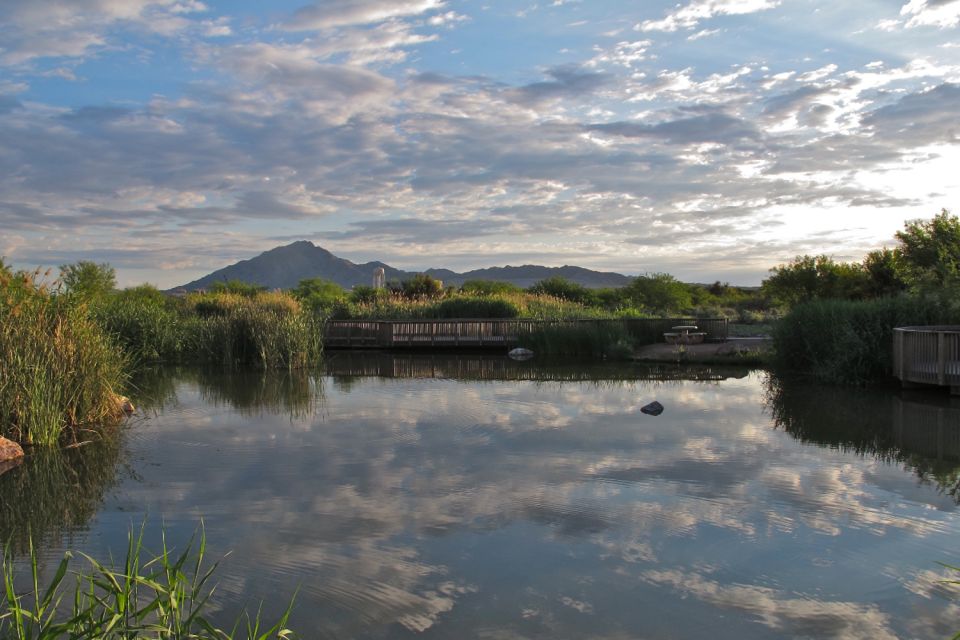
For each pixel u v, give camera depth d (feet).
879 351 45.14
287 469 24.76
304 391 44.11
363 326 73.77
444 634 13.30
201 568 16.15
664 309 107.76
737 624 13.74
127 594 10.55
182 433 31.17
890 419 33.50
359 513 19.97
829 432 30.60
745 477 23.52
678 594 14.98
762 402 38.83
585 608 14.35
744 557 16.85
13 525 19.43
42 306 33.30
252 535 18.28
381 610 14.19
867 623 13.78
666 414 35.12
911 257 64.80
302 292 132.16
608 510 20.16
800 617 14.01
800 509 20.25
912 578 15.74
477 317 85.05
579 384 47.37
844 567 16.30
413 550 17.24
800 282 80.59
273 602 14.48
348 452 27.25
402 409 37.01
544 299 101.65
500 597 14.79
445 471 24.36
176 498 21.54
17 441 28.89
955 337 38.93
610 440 29.14
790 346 53.42
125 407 36.81
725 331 71.97
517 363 61.82
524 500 21.08
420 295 104.37
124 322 59.93
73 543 17.94
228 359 58.18
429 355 69.31
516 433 30.60
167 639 10.57
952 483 22.76
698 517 19.57
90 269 87.15
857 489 22.15
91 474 24.52
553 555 16.94
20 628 10.28
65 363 32.04
